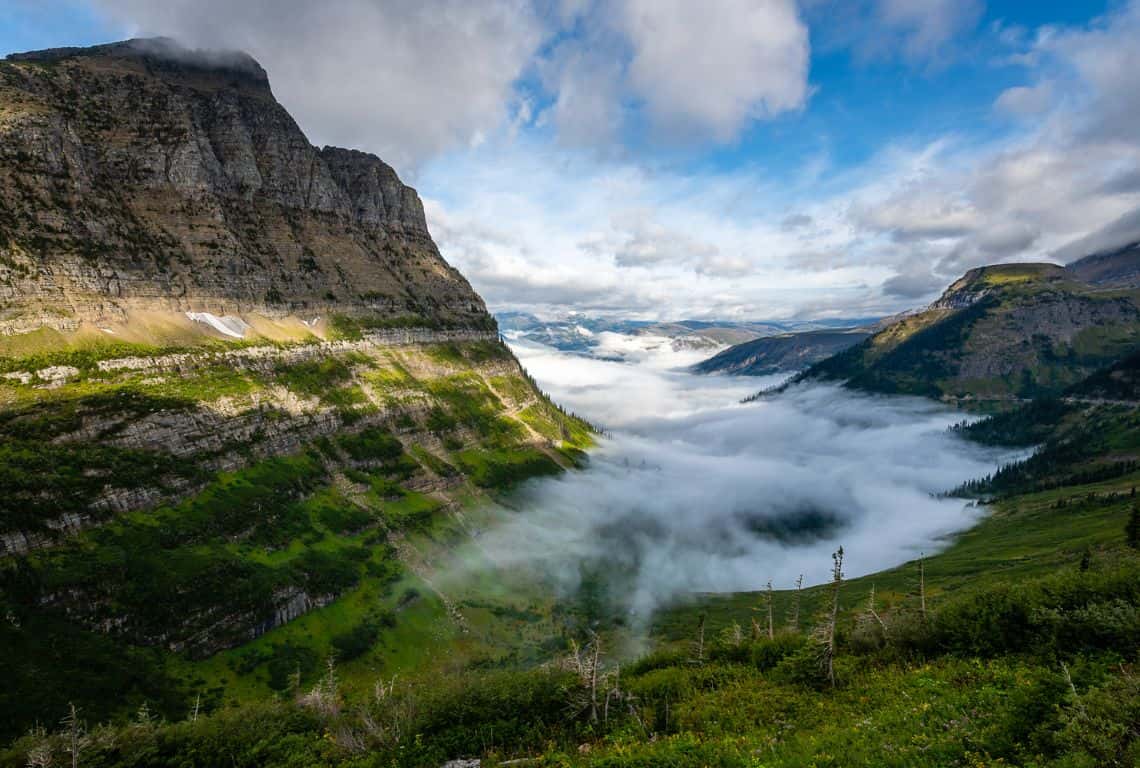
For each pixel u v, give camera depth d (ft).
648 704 145.28
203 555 550.36
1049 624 117.70
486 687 155.94
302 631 570.05
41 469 514.68
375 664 576.61
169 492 598.75
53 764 153.58
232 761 157.28
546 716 142.72
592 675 141.69
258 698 471.62
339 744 151.64
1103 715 74.49
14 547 444.14
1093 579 127.24
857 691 126.21
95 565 469.16
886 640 152.76
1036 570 521.24
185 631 482.69
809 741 98.48
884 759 83.41
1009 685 100.32
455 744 137.08
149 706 407.44
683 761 98.94
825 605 150.30
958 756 79.66
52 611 425.69
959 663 122.62
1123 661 98.27
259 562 598.75
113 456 580.30
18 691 353.10
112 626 447.83
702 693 149.38
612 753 109.70
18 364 609.01
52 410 592.60
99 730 170.19
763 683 147.43
